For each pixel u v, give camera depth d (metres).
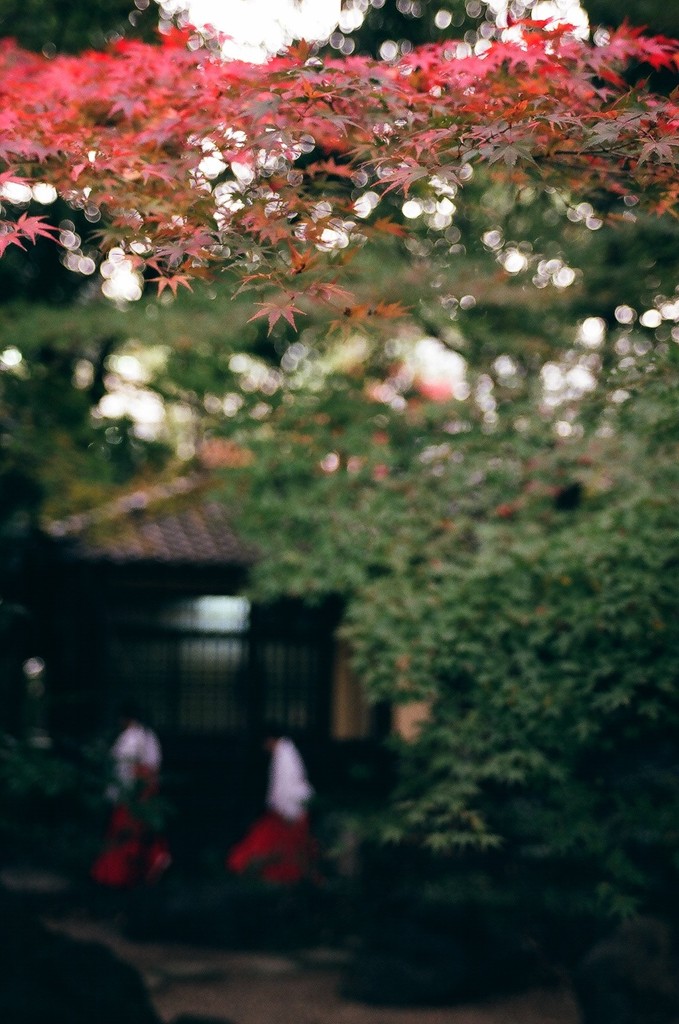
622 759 6.45
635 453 5.91
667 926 6.02
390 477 7.22
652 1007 5.68
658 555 5.65
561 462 6.41
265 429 8.02
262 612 12.13
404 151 3.44
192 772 11.86
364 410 7.69
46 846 7.13
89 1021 5.38
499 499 6.65
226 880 8.97
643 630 5.73
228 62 3.63
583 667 5.84
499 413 6.81
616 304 7.97
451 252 9.24
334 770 12.05
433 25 9.49
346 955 7.80
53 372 8.99
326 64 3.49
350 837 7.82
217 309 8.15
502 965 7.00
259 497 7.55
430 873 6.83
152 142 3.71
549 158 3.58
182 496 11.14
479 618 6.02
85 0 8.55
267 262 3.27
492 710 6.03
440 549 6.57
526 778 6.20
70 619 11.48
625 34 3.79
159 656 11.97
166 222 3.49
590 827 5.86
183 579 11.70
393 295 7.73
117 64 3.90
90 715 11.45
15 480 9.05
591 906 6.05
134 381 9.56
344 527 7.03
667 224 6.34
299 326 8.88
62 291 10.08
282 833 8.79
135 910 8.47
